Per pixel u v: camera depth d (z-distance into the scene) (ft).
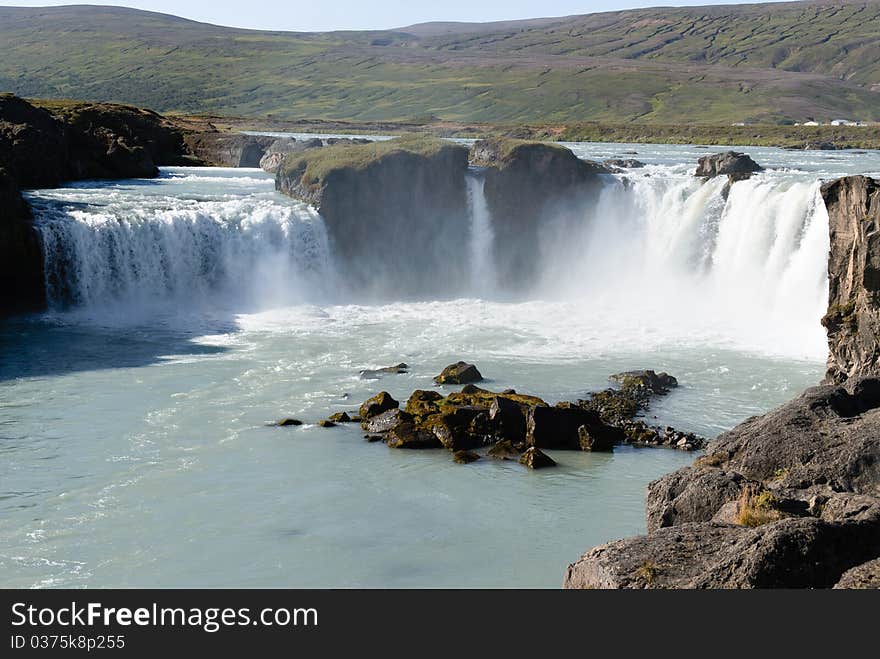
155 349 143.13
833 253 116.37
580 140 483.10
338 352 142.31
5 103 236.02
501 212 204.74
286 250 190.70
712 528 59.82
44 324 159.53
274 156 286.87
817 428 75.41
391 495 89.40
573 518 84.38
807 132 470.39
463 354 141.28
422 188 200.03
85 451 99.25
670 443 103.76
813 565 52.08
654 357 139.85
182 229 182.70
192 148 318.04
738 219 181.27
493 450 100.63
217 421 109.40
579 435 103.45
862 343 108.88
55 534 80.12
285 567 74.54
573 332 156.97
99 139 269.44
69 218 175.52
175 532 80.79
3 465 95.09
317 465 96.68
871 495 66.69
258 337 152.25
